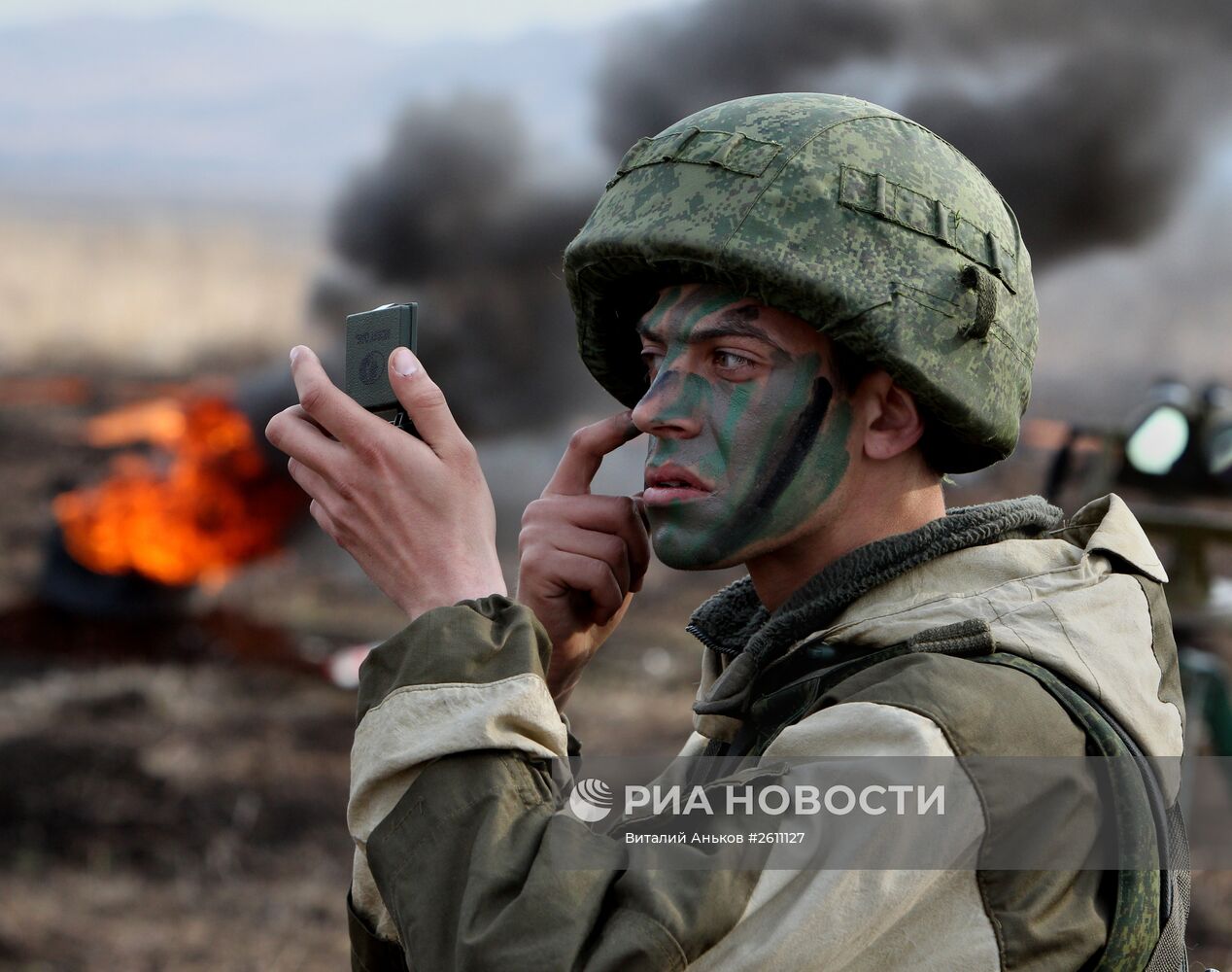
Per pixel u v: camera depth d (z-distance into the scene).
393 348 4.50
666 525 4.37
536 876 3.59
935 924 3.72
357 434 4.36
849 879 3.57
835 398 4.28
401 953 4.18
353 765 4.06
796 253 4.08
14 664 24.48
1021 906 3.72
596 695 23.00
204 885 16.47
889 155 4.27
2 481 39.16
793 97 4.39
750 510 4.29
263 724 21.64
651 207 4.29
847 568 4.34
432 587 4.30
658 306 4.40
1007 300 4.41
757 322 4.25
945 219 4.25
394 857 3.87
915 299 4.15
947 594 4.25
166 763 19.42
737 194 4.16
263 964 14.74
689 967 3.56
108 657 25.06
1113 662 4.10
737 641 4.80
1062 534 4.71
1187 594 14.39
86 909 15.59
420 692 3.99
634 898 3.53
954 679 3.81
